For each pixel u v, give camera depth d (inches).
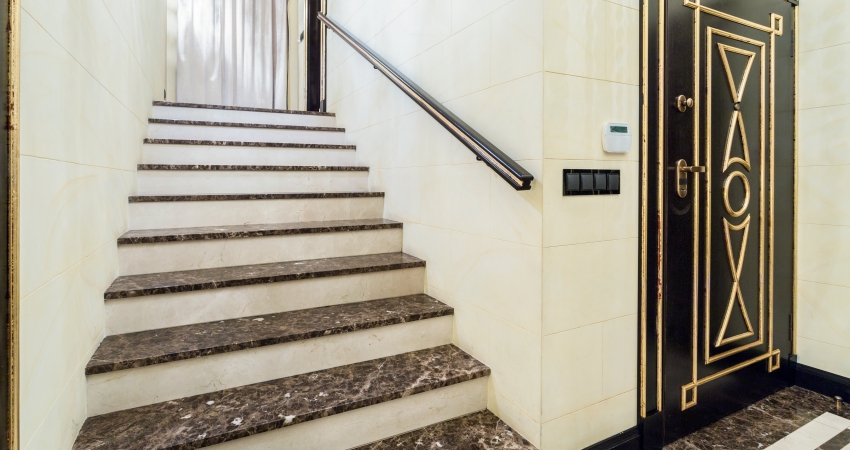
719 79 68.8
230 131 109.0
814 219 80.1
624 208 59.1
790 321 82.5
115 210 65.7
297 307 69.7
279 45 183.5
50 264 39.7
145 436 45.6
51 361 39.5
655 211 61.6
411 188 84.1
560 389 54.8
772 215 78.2
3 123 31.0
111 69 64.4
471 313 66.7
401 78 78.1
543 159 51.8
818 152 79.2
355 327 63.5
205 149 97.7
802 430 68.2
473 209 65.3
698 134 65.7
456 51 68.6
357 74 111.4
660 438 63.6
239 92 177.6
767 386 79.0
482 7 62.2
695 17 64.7
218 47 173.2
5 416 30.6
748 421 71.2
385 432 56.1
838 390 77.6
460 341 70.1
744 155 73.1
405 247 87.6
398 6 87.4
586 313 56.4
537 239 52.9
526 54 53.9
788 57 79.9
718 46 68.3
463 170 67.4
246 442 47.8
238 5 176.4
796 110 81.5
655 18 60.3
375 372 61.3
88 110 52.2
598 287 57.3
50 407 39.2
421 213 80.6
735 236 72.5
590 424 57.7
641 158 60.0
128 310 58.6
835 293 78.0
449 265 72.1
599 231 56.8
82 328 48.2
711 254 68.8
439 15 73.0
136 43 87.4
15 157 31.8
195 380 54.1
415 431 58.0
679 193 63.4
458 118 64.7
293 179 97.2
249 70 178.5
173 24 167.2
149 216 77.2
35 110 37.0
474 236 65.3
